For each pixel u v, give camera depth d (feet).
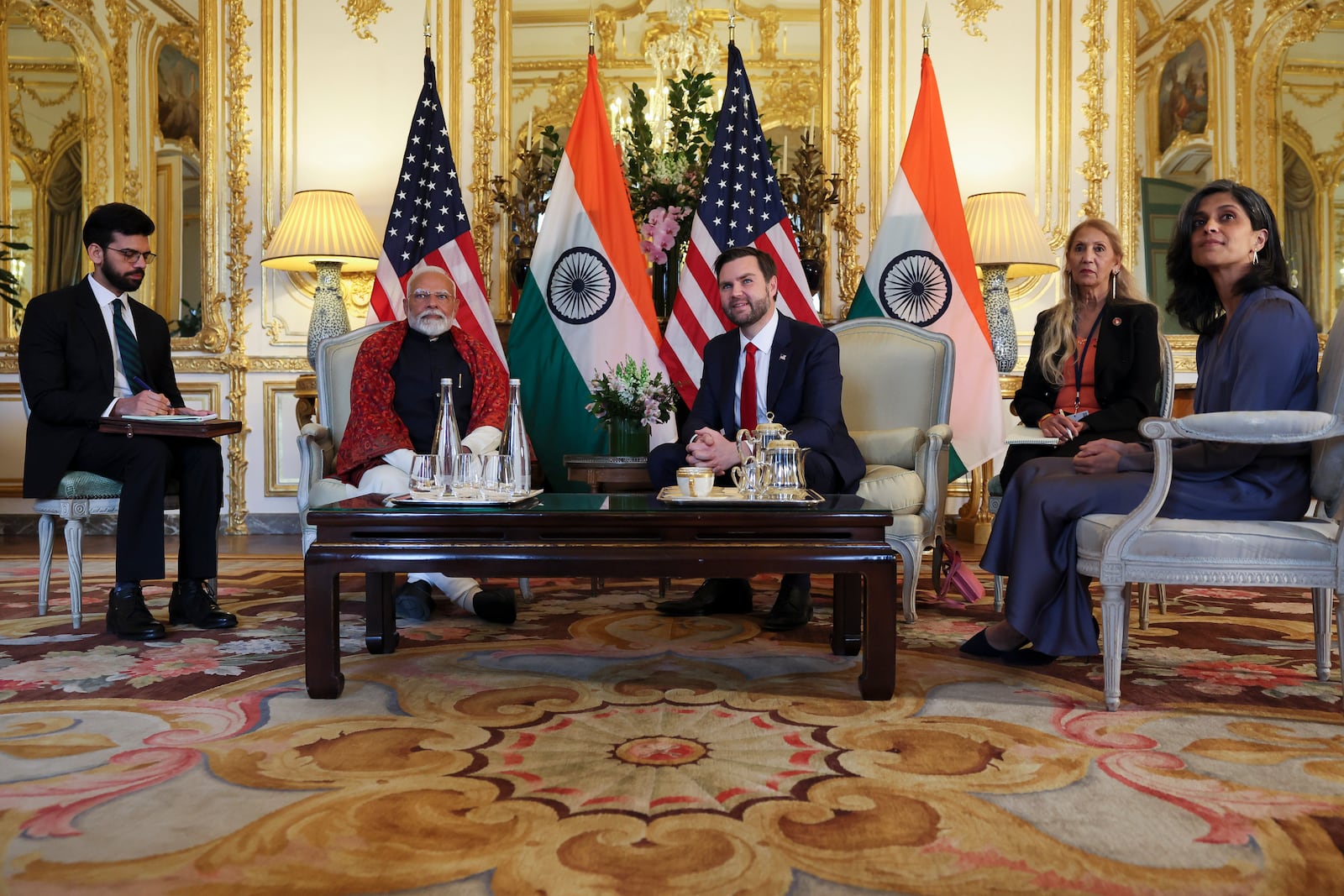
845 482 9.53
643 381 12.25
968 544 16.47
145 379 10.53
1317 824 4.67
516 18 17.78
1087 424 9.85
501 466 7.50
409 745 5.91
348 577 13.14
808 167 16.98
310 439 10.44
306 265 17.53
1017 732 6.16
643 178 16.57
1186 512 6.95
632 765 5.54
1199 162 17.89
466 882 4.07
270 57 17.81
